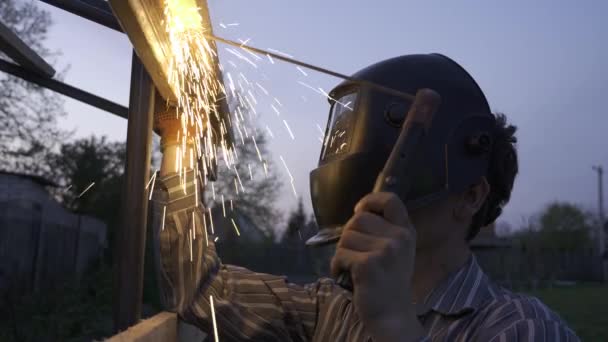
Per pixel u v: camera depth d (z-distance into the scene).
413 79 1.22
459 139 1.18
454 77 1.24
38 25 11.88
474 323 1.12
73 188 14.98
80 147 15.27
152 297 9.00
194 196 1.88
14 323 6.40
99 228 13.22
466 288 1.18
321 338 1.54
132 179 1.72
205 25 1.49
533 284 25.09
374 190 0.90
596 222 44.41
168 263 1.82
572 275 32.16
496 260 25.12
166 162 1.93
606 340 9.45
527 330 1.00
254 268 18.28
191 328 2.34
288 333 1.71
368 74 1.25
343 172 1.19
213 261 1.84
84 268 11.91
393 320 0.80
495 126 1.27
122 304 1.68
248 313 1.72
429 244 1.19
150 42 1.32
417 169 1.13
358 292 0.81
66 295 7.40
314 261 19.47
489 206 1.25
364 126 1.20
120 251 1.70
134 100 1.74
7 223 8.75
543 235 42.09
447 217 1.20
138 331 1.45
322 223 1.23
